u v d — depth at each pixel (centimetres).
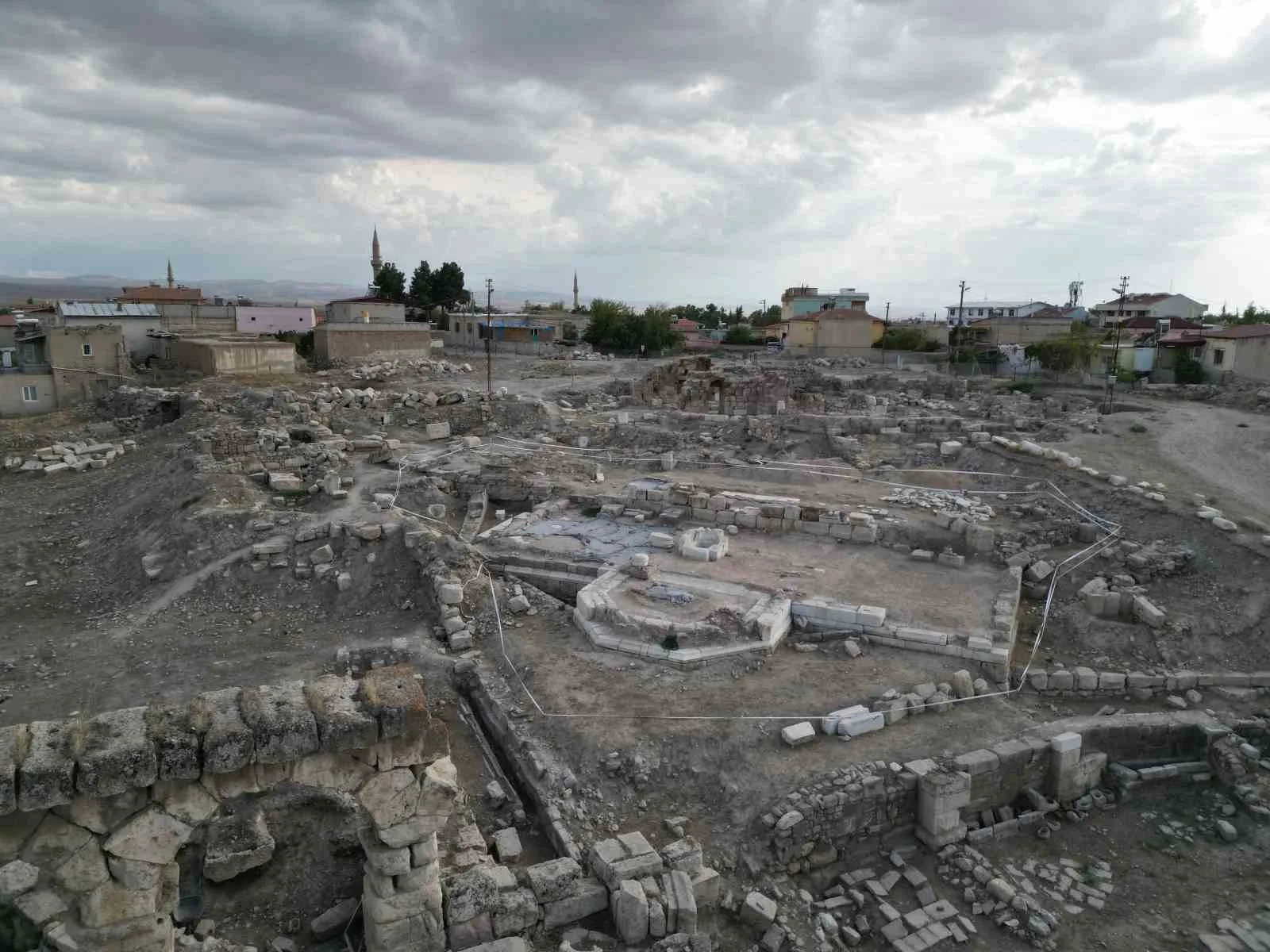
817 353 8094
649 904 1255
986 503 3016
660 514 2955
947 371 6506
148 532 2736
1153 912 1411
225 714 1041
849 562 2550
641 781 1586
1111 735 1770
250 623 2252
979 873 1477
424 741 1108
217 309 7262
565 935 1259
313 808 1516
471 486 3300
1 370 4912
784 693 1831
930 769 1586
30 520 3030
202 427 3775
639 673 1923
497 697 1845
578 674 1925
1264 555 2272
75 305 6431
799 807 1491
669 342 8700
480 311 10275
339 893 1352
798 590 2297
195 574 2466
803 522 2808
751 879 1426
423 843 1155
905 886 1470
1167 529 2530
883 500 3086
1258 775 1694
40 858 956
